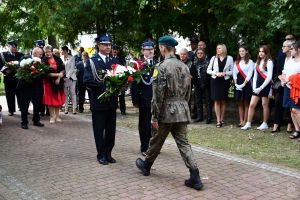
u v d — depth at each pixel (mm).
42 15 12797
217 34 11000
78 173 5934
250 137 8211
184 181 5531
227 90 9273
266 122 9016
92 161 6586
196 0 11703
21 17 16172
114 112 6449
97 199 4898
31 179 5672
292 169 6035
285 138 8086
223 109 9422
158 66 5047
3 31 16312
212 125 9664
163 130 5281
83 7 11414
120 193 5098
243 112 9359
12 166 6320
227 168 6117
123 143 7895
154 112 5094
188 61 9977
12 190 5230
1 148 7516
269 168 6078
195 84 10062
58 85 10062
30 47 16672
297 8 8375
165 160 6574
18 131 9102
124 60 11680
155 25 11828
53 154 7059
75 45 13250
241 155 6883
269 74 8562
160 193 5086
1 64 10766
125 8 11781
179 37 12961
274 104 9242
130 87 6535
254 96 8852
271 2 9305
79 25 12211
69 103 12938
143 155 6926
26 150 7355
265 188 5242
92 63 6199
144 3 10633
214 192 5109
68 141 8102
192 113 11016
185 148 5215
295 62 7703
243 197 4930
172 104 5105
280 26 8414
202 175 5781
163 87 4996
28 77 9062
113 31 11906
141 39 11891
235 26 10383
